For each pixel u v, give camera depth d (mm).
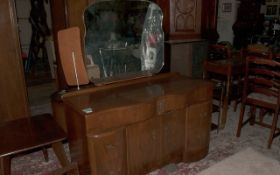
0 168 1452
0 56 2398
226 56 3201
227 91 2627
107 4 1858
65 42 1746
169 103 1689
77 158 1667
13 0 2344
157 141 1721
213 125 2625
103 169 1502
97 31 1838
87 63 1816
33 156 2172
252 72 2309
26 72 5250
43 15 5387
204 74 2816
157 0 3320
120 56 1955
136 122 1567
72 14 2986
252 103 2324
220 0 4496
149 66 2109
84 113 1392
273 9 5359
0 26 2340
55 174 1462
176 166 1925
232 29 4848
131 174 1659
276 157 2076
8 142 1409
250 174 1668
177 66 3564
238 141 2357
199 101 1870
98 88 1821
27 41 5551
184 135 1872
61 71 3324
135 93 1733
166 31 3461
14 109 2580
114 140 1489
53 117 1879
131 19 1963
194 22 3664
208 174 1680
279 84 2086
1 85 2461
